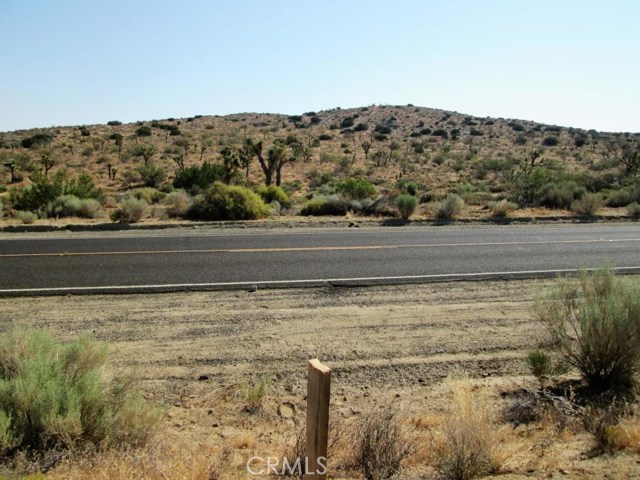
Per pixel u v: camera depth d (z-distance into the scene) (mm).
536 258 14117
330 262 13148
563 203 28625
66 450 4621
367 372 7059
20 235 17547
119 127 119875
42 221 21234
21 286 10656
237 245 15523
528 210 26844
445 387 6668
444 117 150875
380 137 114938
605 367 6543
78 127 119375
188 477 4184
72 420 4676
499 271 12461
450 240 16969
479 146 108688
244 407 6070
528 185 31297
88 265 12594
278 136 112562
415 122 142625
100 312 9156
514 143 112625
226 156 46219
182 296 10188
